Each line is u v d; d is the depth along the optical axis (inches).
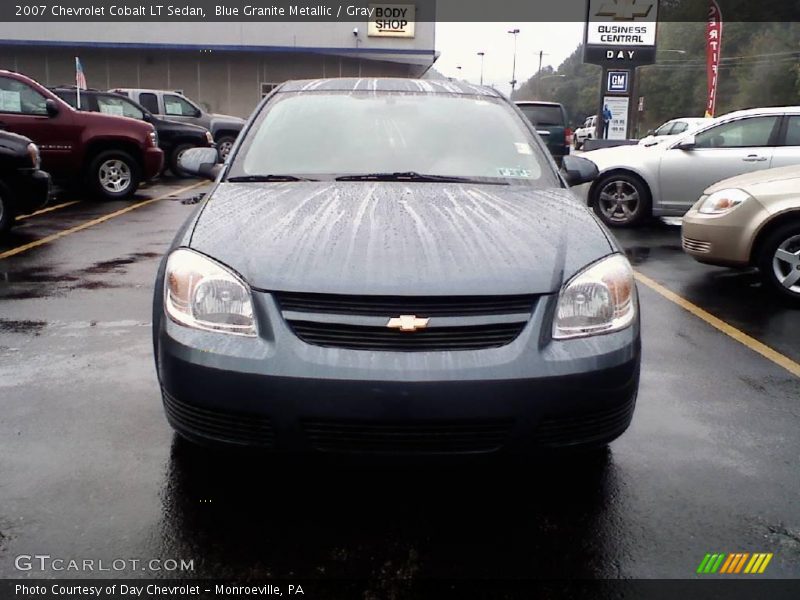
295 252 114.3
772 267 249.1
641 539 110.6
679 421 151.3
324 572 102.3
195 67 1301.7
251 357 105.4
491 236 121.2
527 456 107.6
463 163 156.2
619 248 125.6
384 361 103.8
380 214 127.9
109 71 1293.1
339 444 105.3
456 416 103.5
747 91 2513.5
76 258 306.2
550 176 156.7
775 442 142.3
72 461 130.0
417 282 107.7
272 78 1321.4
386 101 172.2
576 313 111.2
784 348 200.4
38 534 109.0
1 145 337.1
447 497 120.8
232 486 122.8
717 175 392.5
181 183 647.1
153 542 107.9
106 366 176.7
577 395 107.2
